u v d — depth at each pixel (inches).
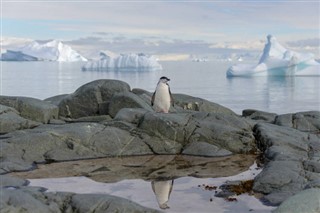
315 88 2513.5
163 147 564.7
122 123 591.5
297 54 3294.8
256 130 610.5
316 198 293.7
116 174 448.8
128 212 280.7
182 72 5177.2
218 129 583.8
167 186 402.3
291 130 616.4
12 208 261.9
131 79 3221.0
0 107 629.6
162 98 668.1
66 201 293.9
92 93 758.5
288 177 392.2
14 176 433.7
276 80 3164.4
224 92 2293.3
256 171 465.7
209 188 393.4
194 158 536.1
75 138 539.2
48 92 2167.8
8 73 4109.3
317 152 522.0
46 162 500.1
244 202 350.9
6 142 512.4
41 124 632.4
